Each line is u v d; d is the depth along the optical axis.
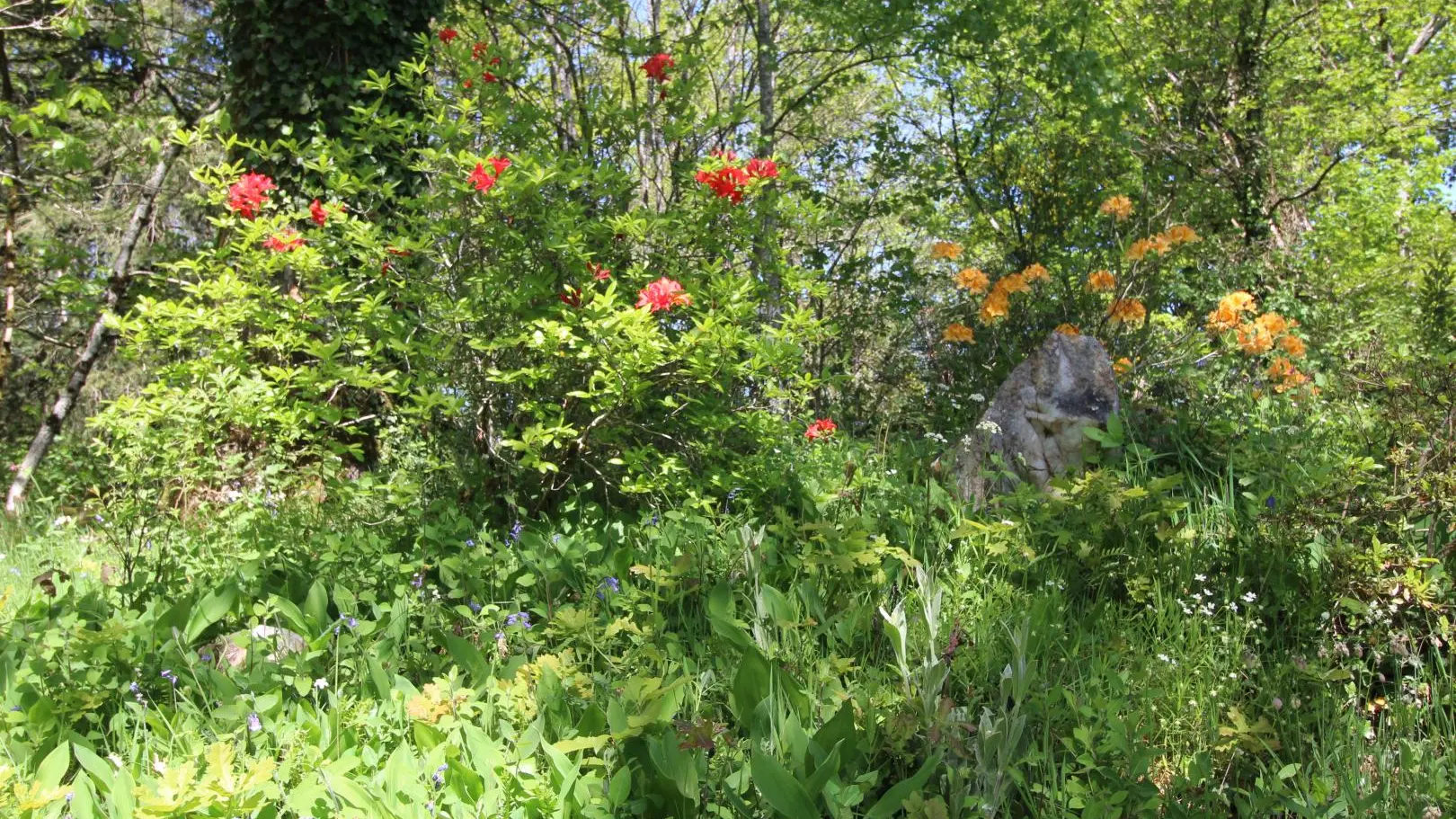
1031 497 3.99
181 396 4.82
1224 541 3.83
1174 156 12.78
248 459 5.64
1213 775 2.56
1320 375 5.59
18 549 5.21
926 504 4.27
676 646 3.17
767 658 2.77
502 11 8.90
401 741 2.63
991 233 11.89
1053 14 10.16
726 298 4.54
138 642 3.08
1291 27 13.98
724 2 15.41
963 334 6.92
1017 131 11.15
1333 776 2.56
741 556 3.63
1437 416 3.69
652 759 2.31
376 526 4.62
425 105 5.25
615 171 5.04
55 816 2.27
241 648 3.23
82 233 10.38
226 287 4.67
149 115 8.60
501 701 2.69
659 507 4.73
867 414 7.82
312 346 4.60
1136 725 2.56
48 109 6.34
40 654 3.12
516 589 3.73
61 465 7.68
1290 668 2.92
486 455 4.82
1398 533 3.44
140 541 4.17
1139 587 3.38
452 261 4.86
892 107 13.02
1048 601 3.20
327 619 3.39
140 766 2.53
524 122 5.25
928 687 2.54
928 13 10.18
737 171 4.86
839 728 2.42
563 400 4.71
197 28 9.45
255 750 2.57
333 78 6.79
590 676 2.89
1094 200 10.11
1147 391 6.03
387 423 6.27
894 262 9.58
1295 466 4.20
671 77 5.70
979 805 2.29
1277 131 13.62
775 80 13.05
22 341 10.85
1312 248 13.22
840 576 3.56
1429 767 2.55
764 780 2.19
